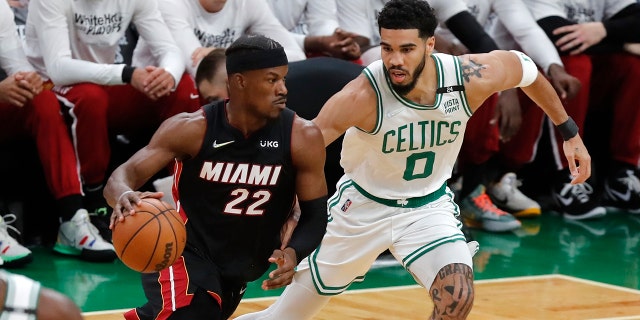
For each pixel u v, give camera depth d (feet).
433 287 35.42
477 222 70.69
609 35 73.77
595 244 66.90
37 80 54.95
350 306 48.49
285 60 31.48
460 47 69.46
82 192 58.13
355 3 69.92
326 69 52.85
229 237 32.96
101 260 56.70
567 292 52.85
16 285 17.35
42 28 58.34
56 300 17.58
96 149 58.59
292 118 32.60
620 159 78.95
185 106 60.64
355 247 38.09
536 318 46.98
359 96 36.17
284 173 32.45
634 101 76.59
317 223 32.68
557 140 74.64
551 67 70.85
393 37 34.78
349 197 38.40
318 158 32.55
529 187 79.77
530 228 71.92
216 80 49.85
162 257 29.45
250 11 64.95
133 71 57.67
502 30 74.84
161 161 31.60
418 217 37.42
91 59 60.59
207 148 31.86
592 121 79.87
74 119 57.77
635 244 67.31
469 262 35.60
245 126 31.86
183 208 32.89
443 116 36.70
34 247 60.44
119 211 29.48
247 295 50.42
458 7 67.41
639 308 49.65
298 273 38.47
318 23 69.41
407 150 36.94
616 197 79.30
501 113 69.00
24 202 61.00
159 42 61.05
